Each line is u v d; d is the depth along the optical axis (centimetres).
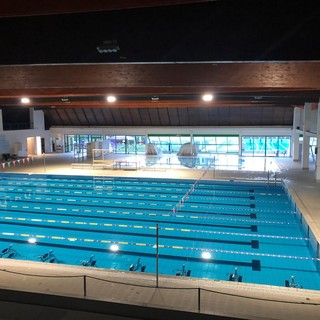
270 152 2205
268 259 671
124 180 1438
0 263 539
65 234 830
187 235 809
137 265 656
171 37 383
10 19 405
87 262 670
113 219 942
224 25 372
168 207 1049
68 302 342
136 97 1242
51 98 1344
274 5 356
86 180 1455
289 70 565
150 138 2366
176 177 1413
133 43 390
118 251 723
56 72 586
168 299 404
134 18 385
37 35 406
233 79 640
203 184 1350
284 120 2141
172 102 1670
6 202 1123
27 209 1045
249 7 362
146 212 1001
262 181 1309
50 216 973
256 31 365
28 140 2339
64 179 1477
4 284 446
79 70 579
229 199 1125
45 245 761
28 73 589
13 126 2245
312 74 592
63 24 397
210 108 2128
